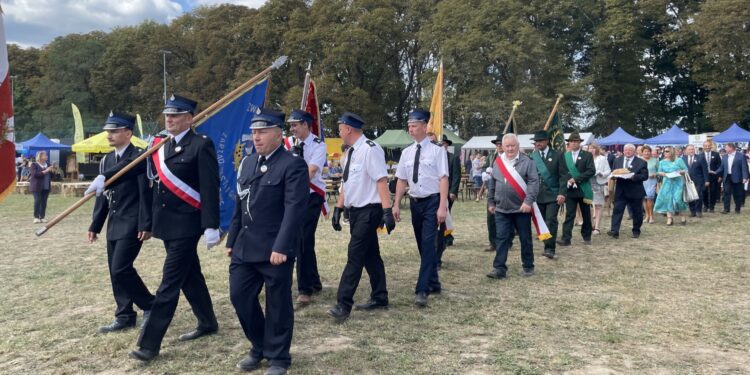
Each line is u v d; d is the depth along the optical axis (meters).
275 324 4.07
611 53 39.00
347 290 5.44
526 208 7.13
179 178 4.45
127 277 4.96
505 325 5.26
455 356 4.45
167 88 47.59
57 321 5.45
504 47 33.03
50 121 52.06
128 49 51.03
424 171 6.05
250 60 42.16
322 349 4.62
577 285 6.89
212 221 4.37
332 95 38.62
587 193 9.91
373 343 4.78
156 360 4.39
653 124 43.47
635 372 4.12
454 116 37.53
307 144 6.34
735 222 13.56
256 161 4.31
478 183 20.66
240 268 4.15
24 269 8.02
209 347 4.68
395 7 41.59
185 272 4.52
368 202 5.54
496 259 7.36
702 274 7.52
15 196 23.83
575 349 4.62
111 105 53.03
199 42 45.22
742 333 5.04
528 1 37.62
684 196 12.94
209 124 6.49
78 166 32.19
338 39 38.28
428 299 6.21
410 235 11.19
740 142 25.03
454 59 35.59
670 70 42.78
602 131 40.41
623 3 37.50
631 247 9.80
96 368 4.25
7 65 3.97
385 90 43.31
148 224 4.80
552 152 8.76
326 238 10.77
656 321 5.40
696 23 33.34
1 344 4.77
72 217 15.38
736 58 33.25
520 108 32.81
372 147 5.55
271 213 4.13
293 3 41.78
